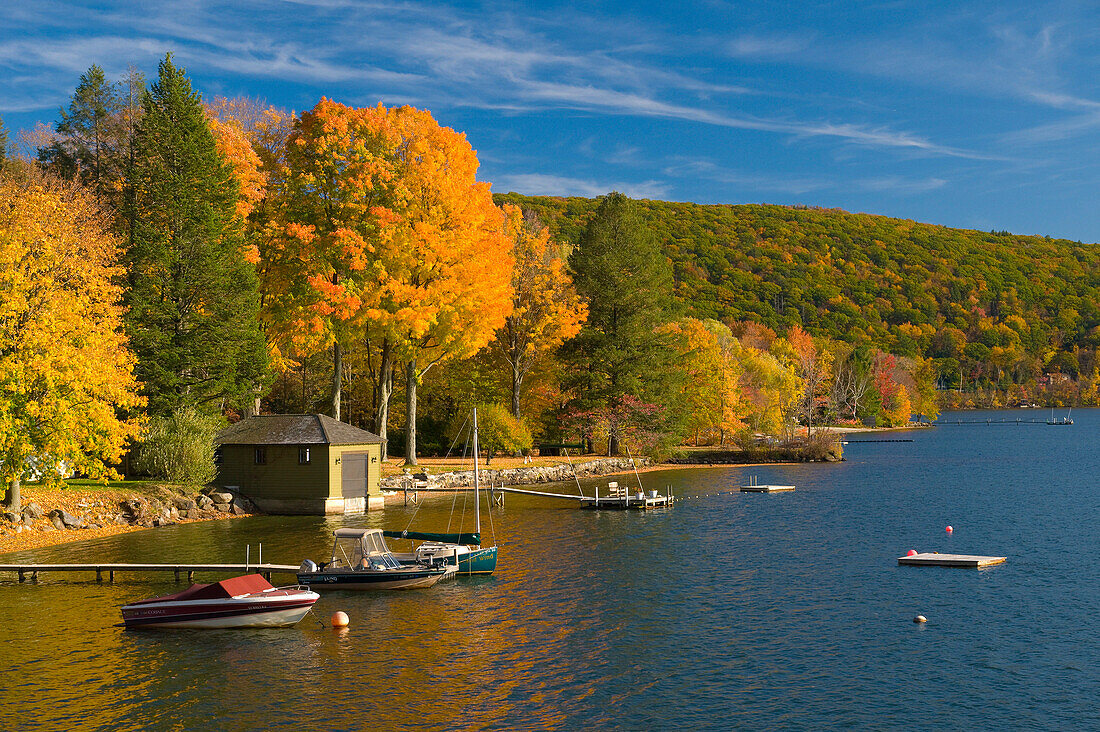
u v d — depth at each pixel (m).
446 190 57.81
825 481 72.25
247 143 62.41
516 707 19.94
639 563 35.88
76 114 72.69
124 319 50.03
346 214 57.28
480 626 26.45
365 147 57.75
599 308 81.38
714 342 96.38
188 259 52.75
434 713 19.53
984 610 28.48
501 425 71.25
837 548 39.50
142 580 32.03
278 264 60.47
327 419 51.84
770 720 19.34
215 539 40.12
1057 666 22.94
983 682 21.75
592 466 75.12
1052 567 35.28
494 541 40.12
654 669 22.56
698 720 19.30
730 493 62.66
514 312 72.94
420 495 58.16
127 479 49.16
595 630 26.00
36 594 30.03
